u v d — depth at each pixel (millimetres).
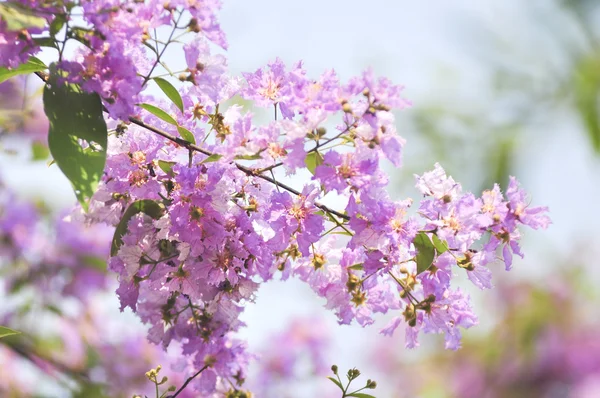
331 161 1880
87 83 1848
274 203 1908
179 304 1987
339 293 1972
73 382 2637
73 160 1847
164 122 1956
